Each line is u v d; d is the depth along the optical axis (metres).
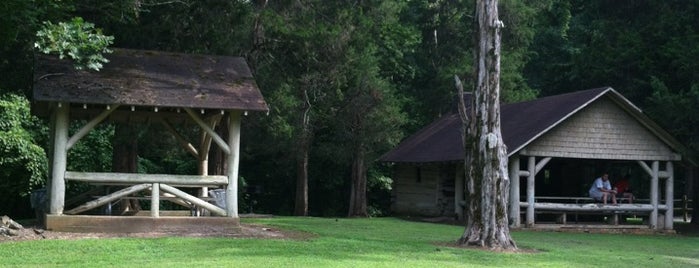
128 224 15.00
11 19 15.13
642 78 27.45
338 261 11.76
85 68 15.59
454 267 11.66
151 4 19.98
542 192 28.42
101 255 11.89
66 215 14.94
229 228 15.73
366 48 30.64
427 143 28.52
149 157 33.50
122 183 15.47
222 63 17.55
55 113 15.34
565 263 12.86
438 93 38.41
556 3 42.47
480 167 15.10
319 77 28.88
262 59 26.36
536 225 23.09
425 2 39.72
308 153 34.34
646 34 26.91
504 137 23.89
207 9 21.64
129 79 15.71
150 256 11.93
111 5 18.56
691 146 25.22
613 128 24.06
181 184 15.70
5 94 23.91
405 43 35.38
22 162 23.61
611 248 16.45
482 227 15.01
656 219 24.70
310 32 25.95
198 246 13.13
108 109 15.38
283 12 26.53
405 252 13.48
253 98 16.06
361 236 16.55
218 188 17.95
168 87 15.73
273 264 11.14
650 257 14.57
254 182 39.47
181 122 18.70
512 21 37.66
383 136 31.53
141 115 17.75
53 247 12.49
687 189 31.05
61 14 16.11
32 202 18.00
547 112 24.06
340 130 31.91
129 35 20.84
